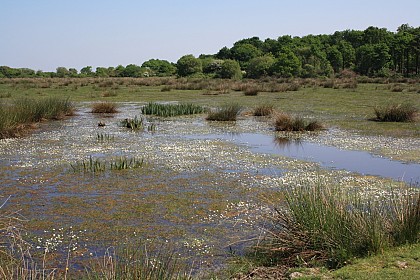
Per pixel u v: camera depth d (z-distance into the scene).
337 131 22.12
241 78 80.69
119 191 11.62
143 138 20.22
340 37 123.12
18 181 12.62
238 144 18.77
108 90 50.31
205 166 14.51
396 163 15.03
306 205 7.59
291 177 13.08
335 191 8.71
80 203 10.62
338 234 7.06
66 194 11.35
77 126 24.19
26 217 9.64
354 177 13.09
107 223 9.30
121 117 28.62
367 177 13.09
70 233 8.75
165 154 16.42
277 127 22.91
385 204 8.31
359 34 117.75
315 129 22.55
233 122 26.17
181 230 8.90
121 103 38.03
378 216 7.42
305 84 57.44
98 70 112.31
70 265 7.30
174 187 12.02
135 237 8.53
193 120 27.19
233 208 10.27
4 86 55.62
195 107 30.81
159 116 29.20
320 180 10.31
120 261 6.41
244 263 7.25
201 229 8.94
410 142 18.78
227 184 12.34
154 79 75.81
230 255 7.64
